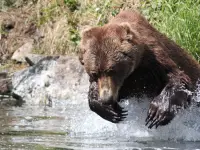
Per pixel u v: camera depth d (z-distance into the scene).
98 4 21.17
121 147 10.20
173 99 11.21
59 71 18.39
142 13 19.38
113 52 10.59
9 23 22.38
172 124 11.90
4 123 13.16
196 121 12.20
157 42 11.64
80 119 13.73
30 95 18.09
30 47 21.16
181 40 17.20
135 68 11.27
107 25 11.16
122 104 12.51
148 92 12.00
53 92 17.78
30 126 12.74
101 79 10.60
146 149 10.04
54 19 21.62
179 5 18.31
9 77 19.39
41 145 10.33
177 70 11.49
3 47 21.77
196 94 12.24
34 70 18.80
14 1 23.31
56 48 20.45
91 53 10.64
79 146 10.27
